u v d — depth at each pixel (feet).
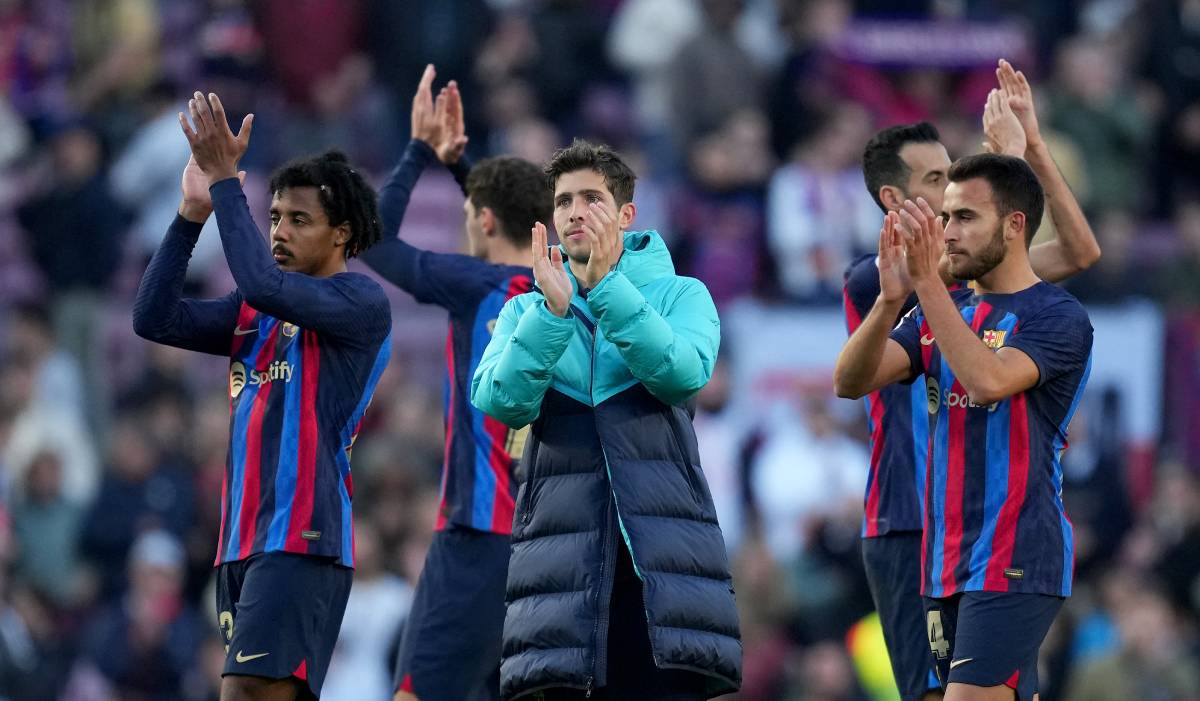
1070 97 206.59
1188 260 195.72
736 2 205.87
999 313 82.02
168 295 83.82
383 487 154.92
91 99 200.03
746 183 194.29
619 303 77.87
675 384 79.10
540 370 78.64
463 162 102.22
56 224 186.91
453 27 207.62
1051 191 91.81
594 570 79.15
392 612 148.36
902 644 89.97
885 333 80.23
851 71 203.00
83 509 170.91
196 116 81.97
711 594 79.61
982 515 80.79
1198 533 168.04
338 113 198.49
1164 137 217.36
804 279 184.65
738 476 167.63
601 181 81.61
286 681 82.79
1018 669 79.66
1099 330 185.16
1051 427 81.41
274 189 85.46
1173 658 159.63
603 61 210.38
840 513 164.25
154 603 156.56
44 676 158.30
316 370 83.46
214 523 163.32
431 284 96.73
